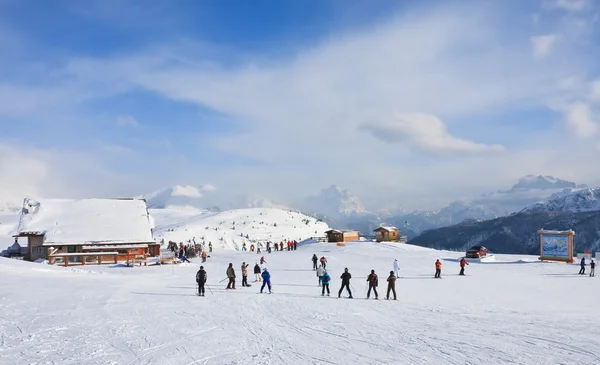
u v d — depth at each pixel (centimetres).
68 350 1445
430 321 2017
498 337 1705
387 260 5328
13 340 1545
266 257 5906
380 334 1752
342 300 2623
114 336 1648
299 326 1888
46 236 5297
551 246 5375
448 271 4328
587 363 1359
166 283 3362
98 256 5131
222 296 2716
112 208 6000
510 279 3716
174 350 1482
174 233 13788
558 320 2058
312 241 8956
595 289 3155
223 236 14600
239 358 1403
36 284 2908
